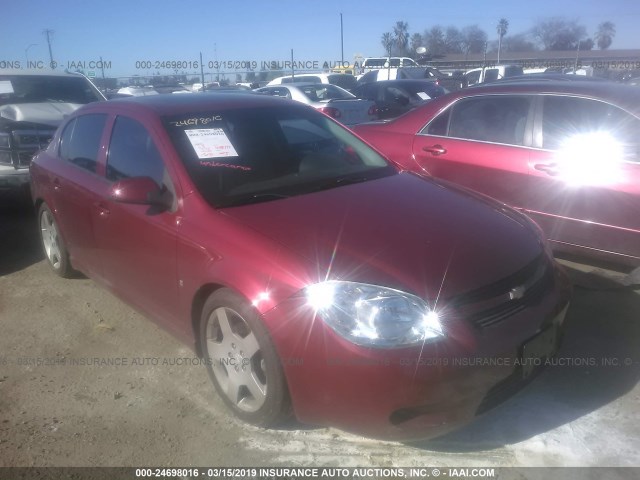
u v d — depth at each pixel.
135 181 3.19
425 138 5.28
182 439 2.89
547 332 2.72
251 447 2.83
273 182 3.39
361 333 2.39
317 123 4.09
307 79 21.17
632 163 4.07
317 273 2.54
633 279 4.20
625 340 3.64
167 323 3.41
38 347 3.81
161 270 3.29
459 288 2.52
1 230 6.39
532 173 4.52
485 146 4.84
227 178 3.30
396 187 3.50
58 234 4.59
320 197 3.25
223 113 3.78
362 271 2.54
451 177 5.07
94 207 3.83
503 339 2.51
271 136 3.75
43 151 4.92
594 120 4.33
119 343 3.84
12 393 3.29
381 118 12.77
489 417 2.97
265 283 2.62
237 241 2.82
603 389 3.17
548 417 2.96
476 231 2.94
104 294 4.59
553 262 3.12
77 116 4.46
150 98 4.04
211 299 2.93
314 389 2.51
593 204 4.23
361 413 2.46
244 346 2.80
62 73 8.65
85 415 3.09
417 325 2.40
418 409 2.44
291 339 2.51
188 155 3.34
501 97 4.86
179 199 3.19
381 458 2.73
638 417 2.94
